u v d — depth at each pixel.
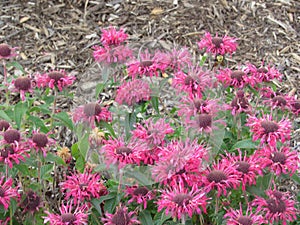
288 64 1.38
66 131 1.07
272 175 0.70
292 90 1.30
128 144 0.69
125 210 0.68
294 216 0.68
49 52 1.40
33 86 0.81
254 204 0.68
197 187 0.65
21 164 0.70
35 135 0.71
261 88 0.82
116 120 0.79
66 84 0.81
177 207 0.62
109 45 0.80
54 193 0.87
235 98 0.78
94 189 0.70
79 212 0.68
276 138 0.68
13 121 0.83
